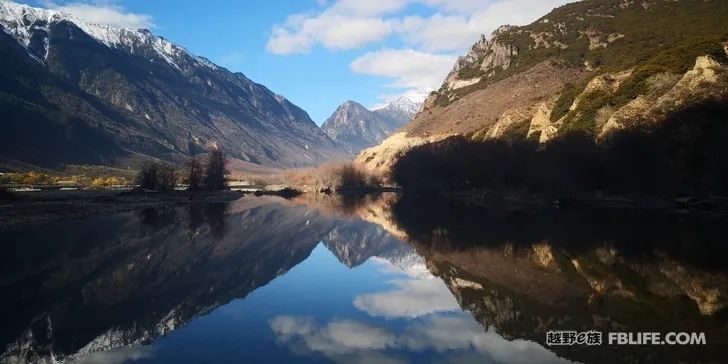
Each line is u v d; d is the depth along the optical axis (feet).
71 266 114.21
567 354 60.64
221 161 444.14
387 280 103.71
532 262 115.03
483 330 69.62
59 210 229.86
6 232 164.04
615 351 60.08
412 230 189.16
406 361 57.41
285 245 155.74
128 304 82.58
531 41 628.28
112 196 322.34
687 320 71.05
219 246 148.36
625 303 80.38
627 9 600.39
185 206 299.38
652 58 302.04
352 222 226.99
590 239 142.51
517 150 299.58
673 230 155.53
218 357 58.03
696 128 227.40
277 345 62.44
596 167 247.29
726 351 59.62
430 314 77.82
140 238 159.12
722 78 233.96
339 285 98.89
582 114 290.97
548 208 245.86
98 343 63.21
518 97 452.76
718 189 212.84
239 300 86.07
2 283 96.99
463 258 123.95
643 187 231.91
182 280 101.65
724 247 124.88
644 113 248.52
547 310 78.23
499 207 262.47
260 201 363.35
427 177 397.19
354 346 62.59
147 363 56.18
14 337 65.62
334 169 538.06
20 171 630.33
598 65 463.42
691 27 460.14
